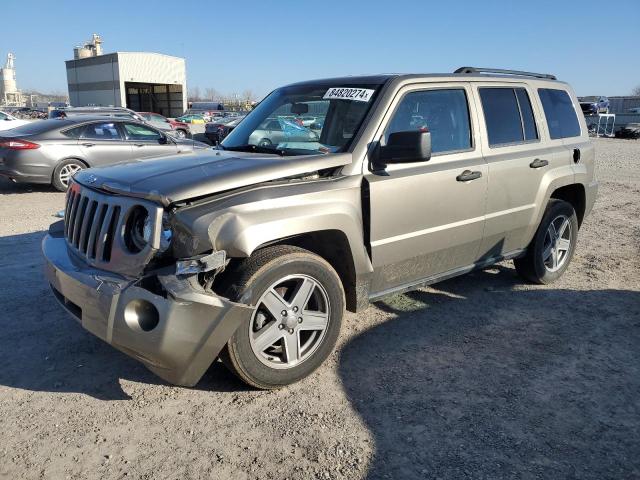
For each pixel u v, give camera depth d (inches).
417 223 157.5
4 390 134.9
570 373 146.0
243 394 134.0
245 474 106.0
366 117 151.0
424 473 106.6
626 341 165.9
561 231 215.9
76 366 146.8
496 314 185.3
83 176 144.3
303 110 167.5
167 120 1102.4
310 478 105.0
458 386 138.6
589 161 221.8
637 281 223.1
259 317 129.6
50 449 112.9
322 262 135.2
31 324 171.5
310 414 125.6
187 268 112.8
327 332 139.4
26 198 398.3
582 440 117.5
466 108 176.4
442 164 164.6
